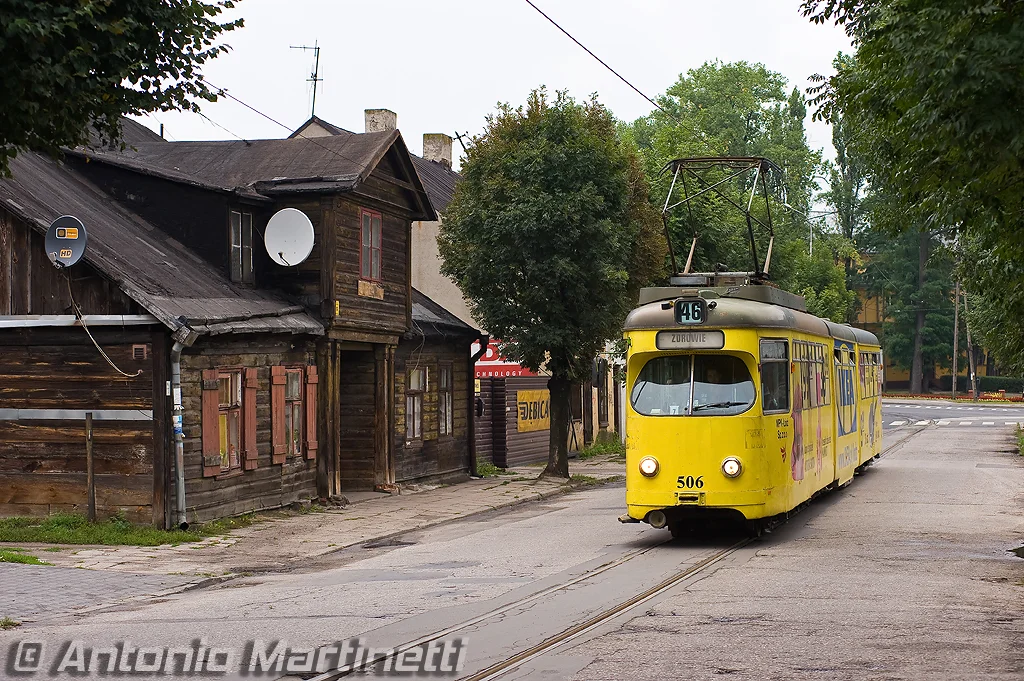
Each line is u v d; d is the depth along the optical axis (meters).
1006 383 87.50
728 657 8.75
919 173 10.94
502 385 33.25
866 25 11.81
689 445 15.85
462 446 29.45
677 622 10.23
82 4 9.34
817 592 11.78
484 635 9.79
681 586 12.32
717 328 16.03
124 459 18.00
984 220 11.45
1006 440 43.78
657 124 71.19
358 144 24.16
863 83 11.29
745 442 15.77
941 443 42.16
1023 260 13.31
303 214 21.64
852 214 87.25
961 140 9.62
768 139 72.00
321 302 22.33
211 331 18.16
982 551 15.10
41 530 17.36
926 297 84.12
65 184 21.23
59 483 18.33
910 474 28.83
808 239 73.38
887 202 12.73
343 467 25.12
